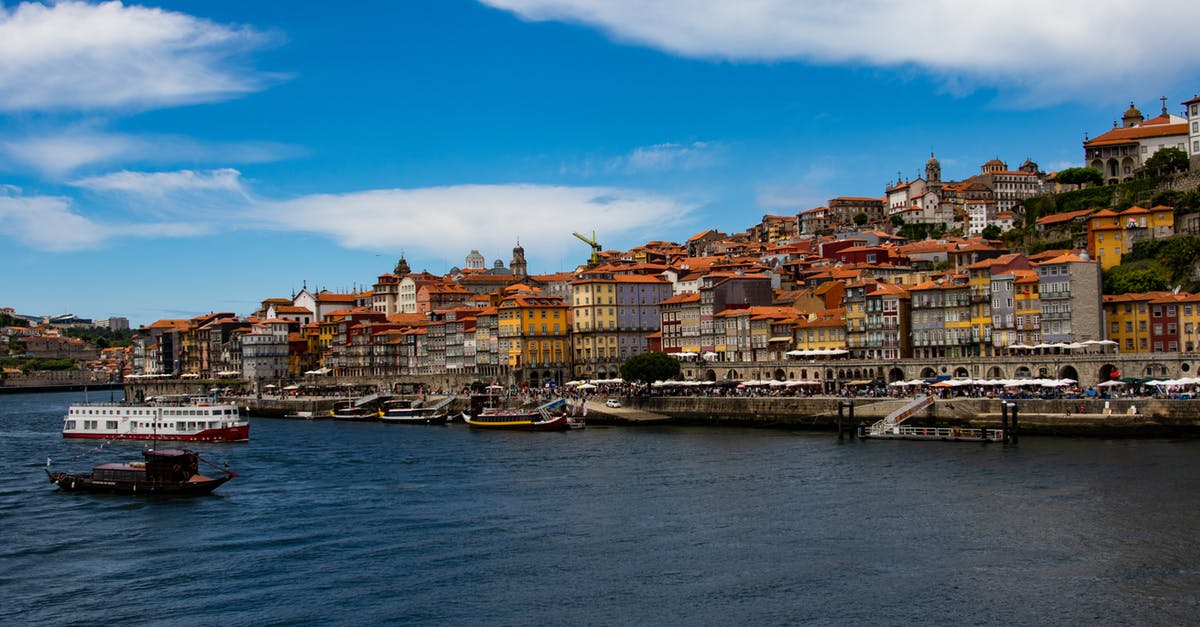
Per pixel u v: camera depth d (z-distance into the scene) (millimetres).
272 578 95625
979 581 89375
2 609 88125
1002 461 144875
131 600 90000
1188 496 117250
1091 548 97812
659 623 81750
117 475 140375
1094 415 165750
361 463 167375
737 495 127000
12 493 140875
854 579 90812
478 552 102938
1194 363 176000
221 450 195125
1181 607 82188
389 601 88312
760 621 81562
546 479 144250
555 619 83188
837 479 135625
